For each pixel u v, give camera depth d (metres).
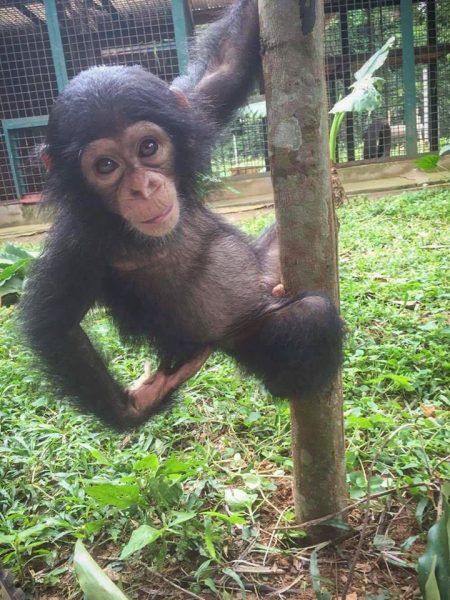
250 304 0.47
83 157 0.40
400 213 1.25
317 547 0.40
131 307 0.48
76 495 0.47
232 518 0.40
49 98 1.91
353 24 1.83
